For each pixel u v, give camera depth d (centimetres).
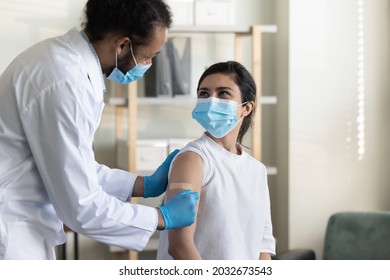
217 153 180
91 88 173
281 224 404
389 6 393
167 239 182
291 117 385
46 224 182
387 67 395
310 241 391
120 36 173
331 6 386
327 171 391
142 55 178
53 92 165
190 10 368
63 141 165
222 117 183
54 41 175
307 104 386
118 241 174
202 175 175
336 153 391
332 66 388
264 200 186
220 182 177
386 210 400
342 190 394
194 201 169
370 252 346
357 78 391
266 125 413
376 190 398
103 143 393
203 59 398
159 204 400
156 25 173
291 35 382
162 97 366
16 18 373
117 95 387
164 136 399
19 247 176
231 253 175
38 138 167
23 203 176
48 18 376
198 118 186
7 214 175
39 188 177
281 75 397
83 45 175
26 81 167
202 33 396
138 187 206
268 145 414
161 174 206
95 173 172
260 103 373
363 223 351
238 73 188
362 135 394
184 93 370
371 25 392
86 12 176
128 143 359
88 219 169
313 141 388
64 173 166
